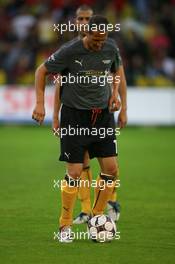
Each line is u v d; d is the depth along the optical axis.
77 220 30.05
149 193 38.41
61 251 25.61
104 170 27.66
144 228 29.56
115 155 27.56
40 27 77.19
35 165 49.09
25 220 31.03
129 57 75.94
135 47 76.38
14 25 79.94
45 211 33.09
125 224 30.36
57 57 26.67
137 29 79.75
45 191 38.75
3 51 77.94
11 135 67.44
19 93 73.19
